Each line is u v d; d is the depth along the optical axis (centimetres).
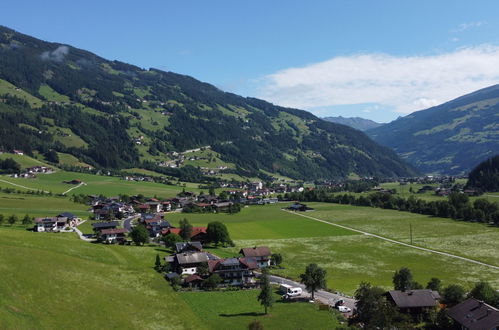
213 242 16075
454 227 19638
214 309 8800
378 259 13925
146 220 19275
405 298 8206
